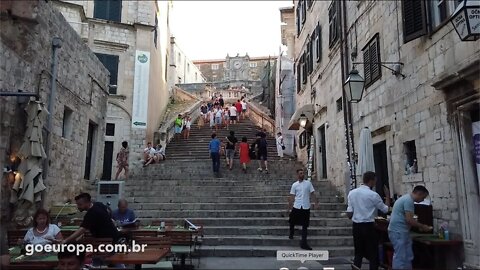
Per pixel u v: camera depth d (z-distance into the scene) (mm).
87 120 11586
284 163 16109
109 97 19125
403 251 5375
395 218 5508
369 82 9938
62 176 9695
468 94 5977
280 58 22578
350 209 6289
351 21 11609
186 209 10711
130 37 20250
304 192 8289
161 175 13969
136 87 19734
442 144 6719
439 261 6285
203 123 24812
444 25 6660
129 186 12211
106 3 20422
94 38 19422
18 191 7312
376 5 9734
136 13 20812
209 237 8680
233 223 9695
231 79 52375
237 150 17656
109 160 18750
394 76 8578
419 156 7457
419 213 6949
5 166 7004
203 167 14805
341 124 12203
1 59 6902
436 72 6926
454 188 6359
